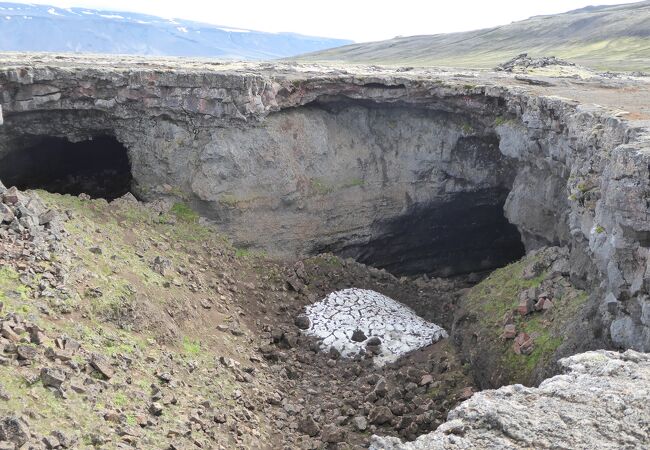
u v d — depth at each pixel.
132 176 30.00
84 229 21.19
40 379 12.23
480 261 34.69
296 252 29.94
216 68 33.19
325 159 30.77
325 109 31.66
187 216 28.05
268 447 15.88
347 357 22.70
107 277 18.02
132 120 28.34
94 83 27.16
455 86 28.81
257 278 26.77
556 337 17.62
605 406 10.06
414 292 29.97
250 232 28.73
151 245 23.89
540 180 24.59
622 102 21.55
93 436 11.64
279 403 18.39
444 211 32.59
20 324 13.37
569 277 19.95
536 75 34.09
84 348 14.14
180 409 14.72
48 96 26.72
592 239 15.72
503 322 20.03
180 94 27.84
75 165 32.25
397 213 32.03
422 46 116.69
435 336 24.00
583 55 75.44
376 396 19.33
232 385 17.95
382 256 33.06
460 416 10.23
